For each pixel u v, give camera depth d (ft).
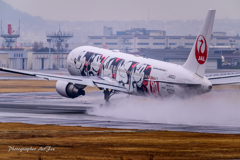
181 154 223.51
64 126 331.16
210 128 322.34
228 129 316.81
